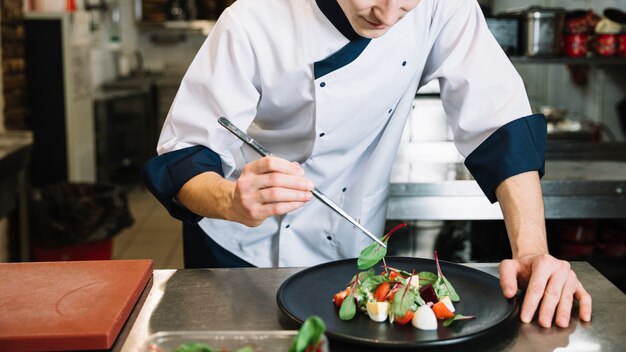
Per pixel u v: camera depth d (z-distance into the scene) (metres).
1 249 3.71
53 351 1.03
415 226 2.64
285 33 1.51
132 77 7.00
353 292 1.14
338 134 1.63
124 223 3.96
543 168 1.50
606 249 2.64
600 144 3.03
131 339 1.08
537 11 2.96
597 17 3.11
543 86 5.21
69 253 3.84
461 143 1.61
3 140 3.24
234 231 1.72
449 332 1.05
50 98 4.66
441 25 1.62
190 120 1.50
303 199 1.21
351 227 1.75
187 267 1.80
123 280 1.25
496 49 1.61
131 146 6.50
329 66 1.52
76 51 4.91
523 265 1.25
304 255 1.77
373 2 1.25
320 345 0.83
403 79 1.61
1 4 4.02
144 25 7.33
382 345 0.99
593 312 1.17
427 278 1.21
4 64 4.07
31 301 1.15
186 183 1.41
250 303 1.22
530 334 1.08
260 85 1.55
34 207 3.75
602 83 4.58
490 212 2.35
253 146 1.25
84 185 4.14
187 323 1.14
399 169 2.57
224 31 1.51
